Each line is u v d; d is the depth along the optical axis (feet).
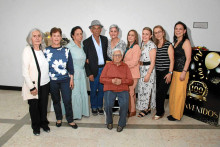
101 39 9.46
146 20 11.89
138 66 9.18
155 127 8.74
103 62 9.59
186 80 8.95
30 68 6.96
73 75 8.43
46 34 11.61
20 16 12.82
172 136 7.97
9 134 8.00
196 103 9.57
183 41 8.61
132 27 12.07
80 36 8.43
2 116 9.77
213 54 8.77
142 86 9.50
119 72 8.36
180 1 11.44
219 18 11.41
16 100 12.12
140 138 7.80
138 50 8.90
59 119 8.64
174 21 11.73
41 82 7.23
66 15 12.37
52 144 7.32
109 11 12.00
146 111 9.93
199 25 11.59
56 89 7.95
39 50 7.27
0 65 13.91
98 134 8.10
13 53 13.57
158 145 7.30
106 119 8.71
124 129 8.53
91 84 9.72
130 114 9.75
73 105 9.04
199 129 8.59
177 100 9.04
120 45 9.33
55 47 7.71
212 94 8.93
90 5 12.04
